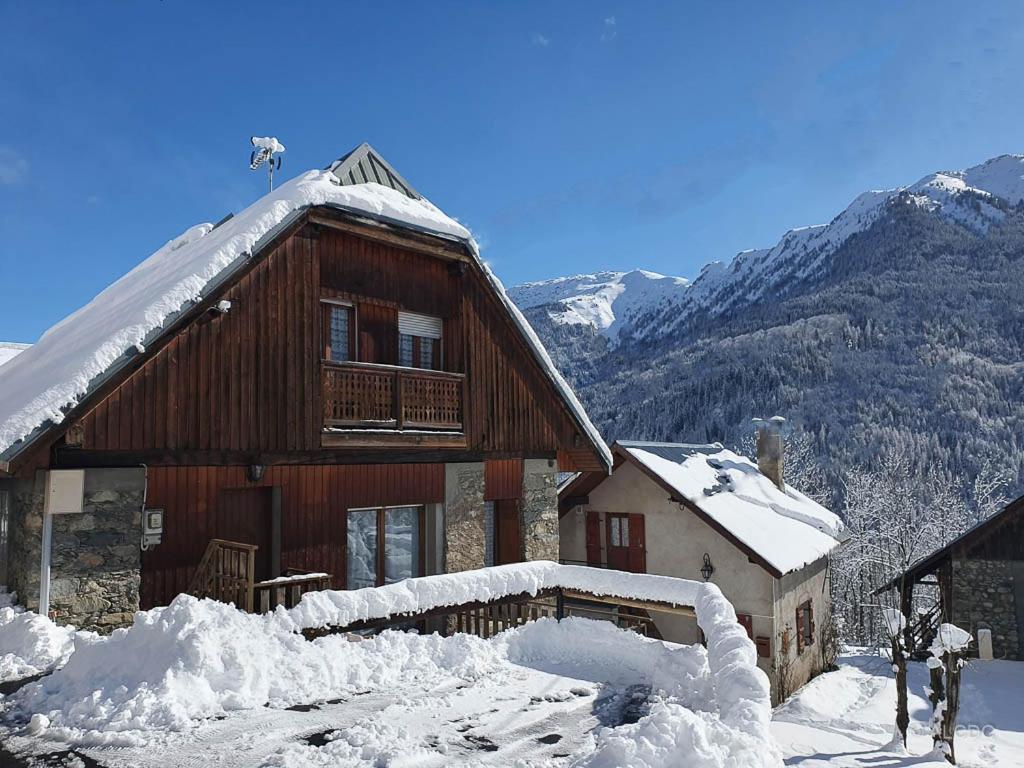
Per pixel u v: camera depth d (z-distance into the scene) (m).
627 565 18.69
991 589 18.38
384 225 10.58
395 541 11.28
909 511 33.19
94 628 7.57
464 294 12.09
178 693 5.16
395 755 4.42
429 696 5.72
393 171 12.38
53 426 7.11
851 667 20.05
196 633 5.59
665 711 4.38
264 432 9.06
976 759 11.39
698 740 3.94
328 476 10.23
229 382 8.77
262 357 9.14
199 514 8.82
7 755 4.47
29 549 7.44
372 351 10.98
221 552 7.97
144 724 4.87
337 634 6.64
